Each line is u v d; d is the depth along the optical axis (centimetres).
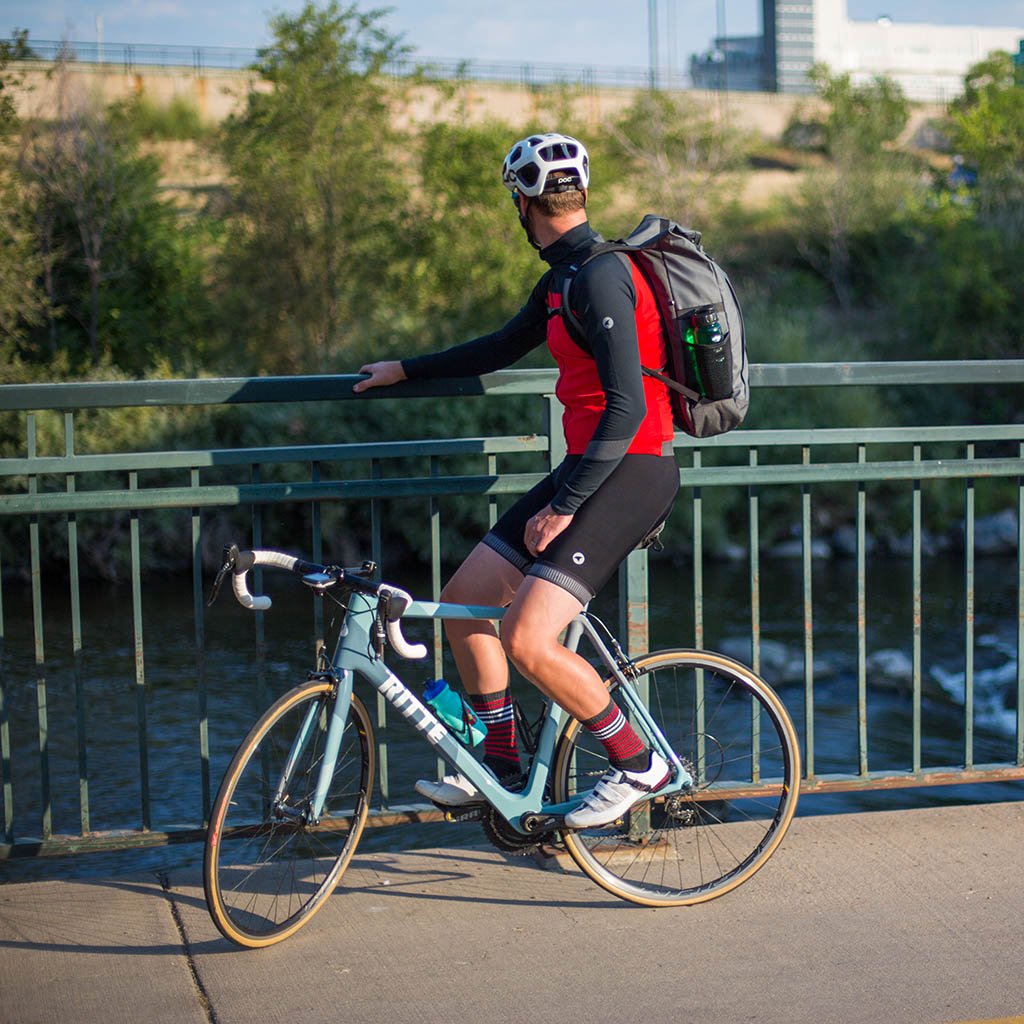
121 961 287
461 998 270
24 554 1694
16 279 2123
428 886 330
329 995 271
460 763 301
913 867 337
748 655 1130
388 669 300
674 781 320
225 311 2422
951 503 1978
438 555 346
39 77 2480
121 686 1034
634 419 271
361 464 1770
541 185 283
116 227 2355
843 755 841
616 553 288
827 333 2556
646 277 287
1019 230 2625
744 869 325
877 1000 267
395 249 2462
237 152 2508
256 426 1783
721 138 3250
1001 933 299
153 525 1716
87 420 1756
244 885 322
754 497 364
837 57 7638
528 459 1798
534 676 288
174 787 785
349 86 2503
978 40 8194
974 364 359
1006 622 1308
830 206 3062
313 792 294
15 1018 261
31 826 726
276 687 1021
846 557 1902
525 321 320
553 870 339
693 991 272
